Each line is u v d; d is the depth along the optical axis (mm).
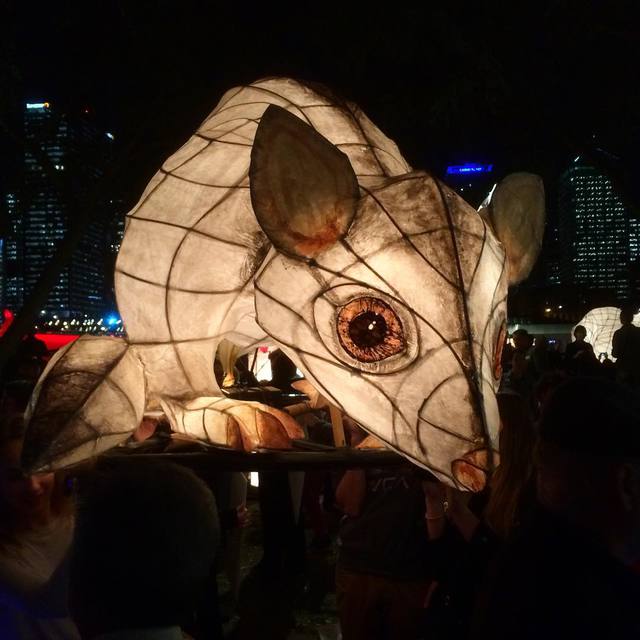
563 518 1713
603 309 12484
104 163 5980
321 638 4383
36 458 2180
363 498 3230
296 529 4254
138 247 3020
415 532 3117
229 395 3391
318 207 2330
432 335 2227
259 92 3160
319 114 3059
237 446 2469
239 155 3008
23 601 1970
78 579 1453
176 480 1523
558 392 1791
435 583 2783
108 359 2711
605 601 1594
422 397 2195
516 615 1650
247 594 4836
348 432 3191
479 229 2465
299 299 2387
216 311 2928
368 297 2301
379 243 2338
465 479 2123
